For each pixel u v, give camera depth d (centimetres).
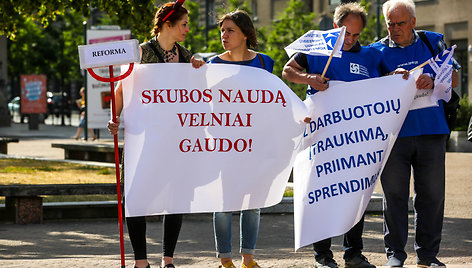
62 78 4744
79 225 1027
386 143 642
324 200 644
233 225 1008
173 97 609
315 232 643
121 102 619
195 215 1107
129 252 812
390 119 640
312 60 646
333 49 619
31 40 4684
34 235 938
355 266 666
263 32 3231
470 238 888
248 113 619
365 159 641
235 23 624
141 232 616
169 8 616
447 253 790
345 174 641
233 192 620
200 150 614
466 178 1554
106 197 1208
